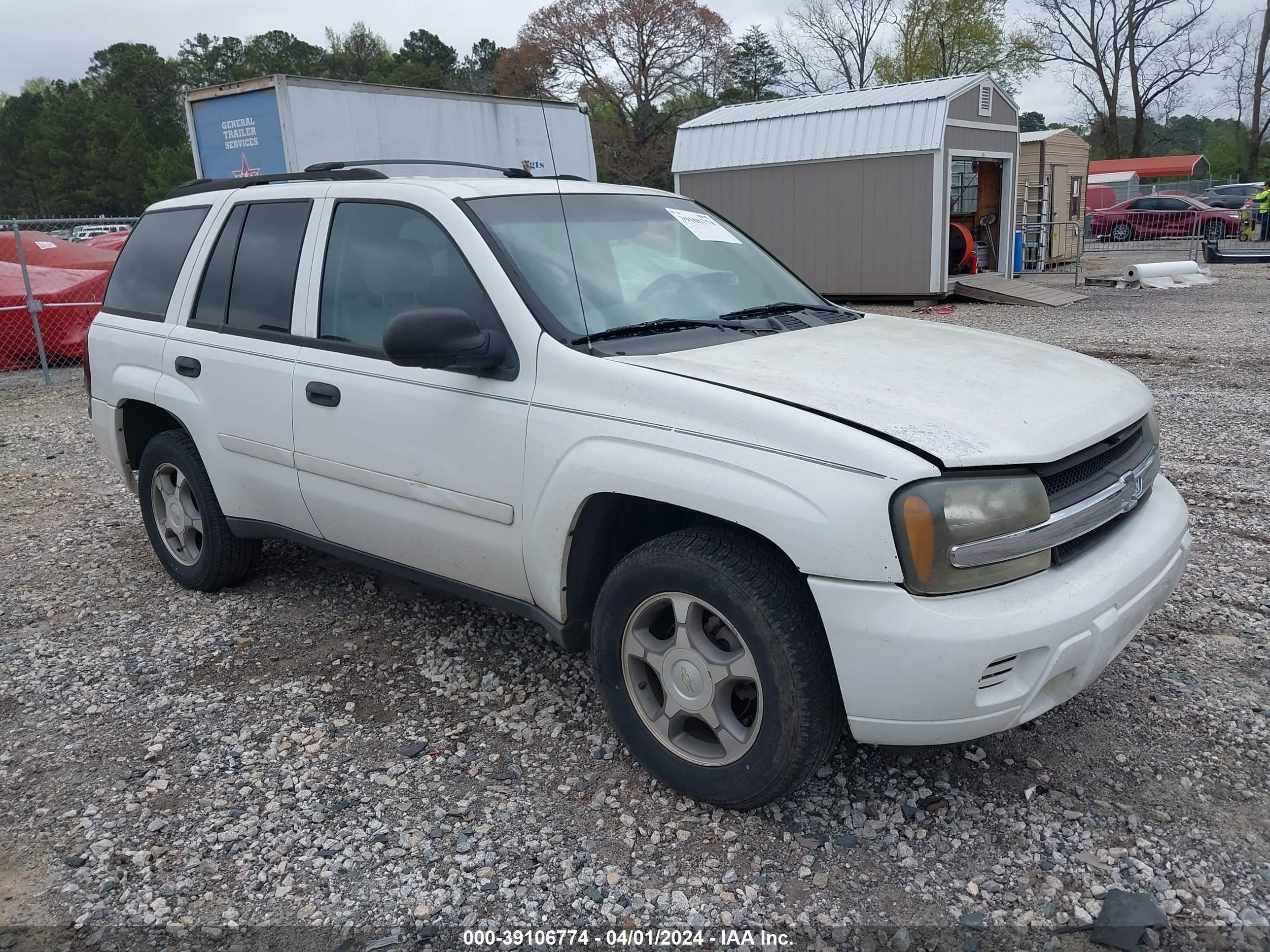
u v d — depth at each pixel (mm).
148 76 90562
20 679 3977
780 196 17984
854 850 2746
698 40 39219
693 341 3234
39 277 12820
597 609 3027
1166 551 2949
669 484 2709
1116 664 3734
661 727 2979
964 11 47906
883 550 2420
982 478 2482
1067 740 3234
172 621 4500
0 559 5484
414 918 2559
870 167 16812
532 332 3125
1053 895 2547
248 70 87875
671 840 2816
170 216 4812
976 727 2520
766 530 2543
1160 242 27766
